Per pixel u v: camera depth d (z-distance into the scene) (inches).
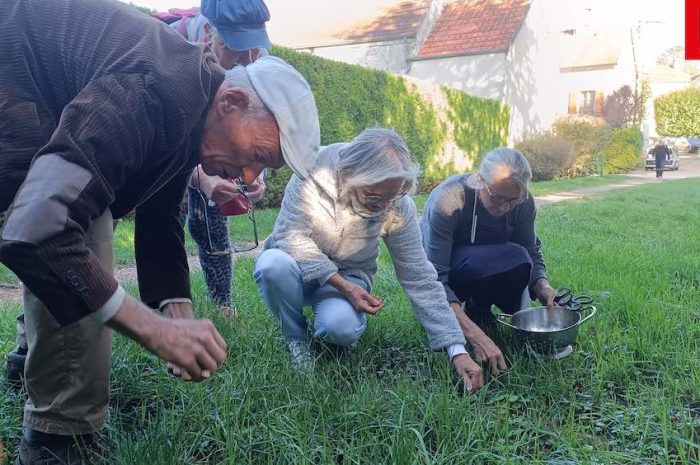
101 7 70.6
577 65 1261.1
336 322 121.1
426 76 954.1
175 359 67.8
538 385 116.3
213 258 156.6
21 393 108.1
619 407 110.0
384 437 97.5
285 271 120.3
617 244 287.1
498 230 139.0
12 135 66.5
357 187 110.3
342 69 546.0
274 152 75.1
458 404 104.9
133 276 239.3
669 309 163.5
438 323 120.0
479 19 960.3
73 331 83.4
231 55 128.8
